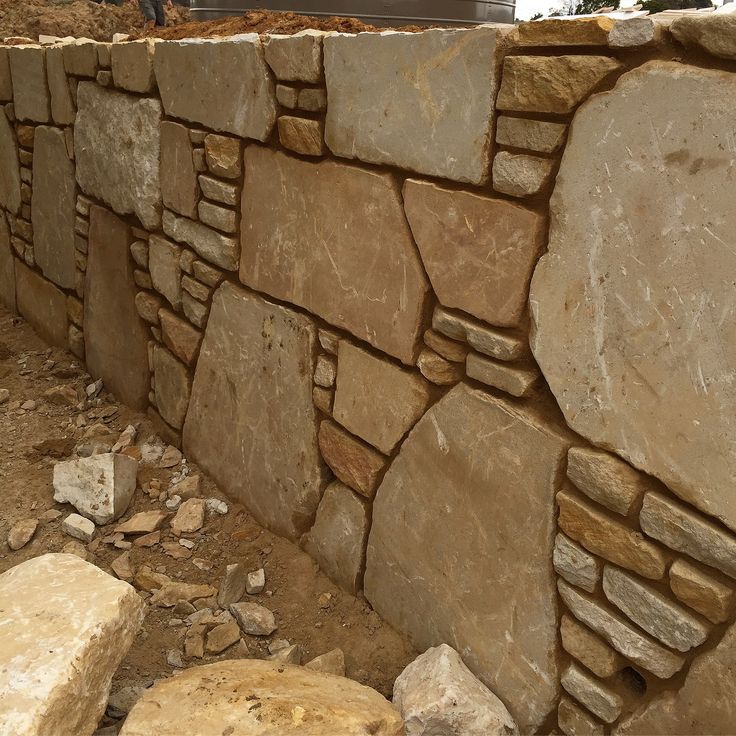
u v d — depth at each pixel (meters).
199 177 3.10
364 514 2.65
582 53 1.67
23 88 4.50
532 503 2.01
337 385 2.62
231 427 3.27
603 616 1.90
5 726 1.72
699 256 1.53
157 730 1.91
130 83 3.42
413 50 2.03
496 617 2.20
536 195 1.83
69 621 2.00
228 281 3.12
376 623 2.67
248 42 2.63
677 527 1.68
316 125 2.45
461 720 2.07
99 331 4.26
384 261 2.31
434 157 2.06
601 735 1.99
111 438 3.89
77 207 4.20
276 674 2.19
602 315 1.74
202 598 2.85
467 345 2.13
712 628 1.68
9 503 3.41
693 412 1.61
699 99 1.47
